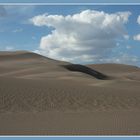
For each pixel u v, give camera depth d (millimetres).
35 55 104188
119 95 27359
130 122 17641
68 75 64688
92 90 29094
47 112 21297
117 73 126062
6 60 95688
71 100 24891
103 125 16672
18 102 23500
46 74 66812
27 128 15812
